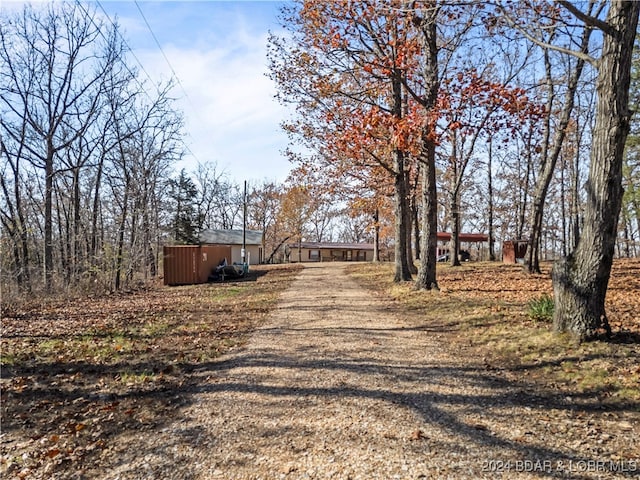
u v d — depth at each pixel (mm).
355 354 6488
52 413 4520
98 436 3973
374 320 9289
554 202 40188
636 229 38906
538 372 5320
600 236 5922
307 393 4867
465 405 4406
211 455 3516
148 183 25625
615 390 4488
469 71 12773
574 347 5820
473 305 10047
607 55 5711
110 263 19609
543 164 17766
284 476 3143
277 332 8266
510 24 7562
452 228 24609
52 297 16078
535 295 11422
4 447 3809
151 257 27438
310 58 13641
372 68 12938
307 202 52188
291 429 3938
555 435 3664
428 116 11484
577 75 15711
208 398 4828
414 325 8648
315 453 3471
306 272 26500
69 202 23609
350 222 75500
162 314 11180
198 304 13148
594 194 5941
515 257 26203
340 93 13391
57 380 5559
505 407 4324
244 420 4184
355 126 12625
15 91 19906
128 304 13781
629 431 3664
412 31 13023
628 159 24000
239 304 12625
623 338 5926
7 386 5320
